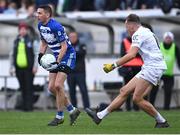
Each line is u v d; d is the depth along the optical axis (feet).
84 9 177.78
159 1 164.55
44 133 93.30
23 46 162.09
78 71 159.53
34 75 164.14
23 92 163.84
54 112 151.33
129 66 150.61
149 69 97.14
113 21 172.76
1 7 185.88
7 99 173.88
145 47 97.14
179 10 164.76
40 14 102.78
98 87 173.68
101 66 174.81
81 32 175.32
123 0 174.60
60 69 104.01
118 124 110.22
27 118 127.75
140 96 98.12
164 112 143.84
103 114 99.60
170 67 160.45
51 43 104.58
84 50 159.53
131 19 97.14
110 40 174.09
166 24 169.89
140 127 103.40
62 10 178.19
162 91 170.30
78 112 106.32
